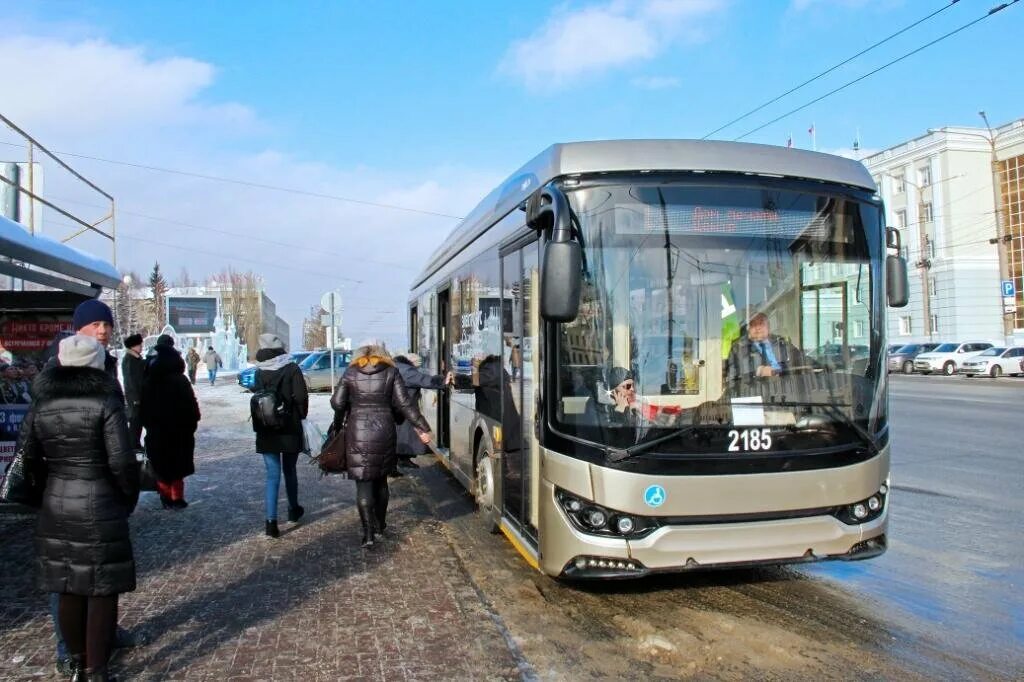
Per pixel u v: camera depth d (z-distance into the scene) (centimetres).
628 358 461
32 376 762
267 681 406
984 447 1272
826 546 472
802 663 436
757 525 461
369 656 438
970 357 3941
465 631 475
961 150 4844
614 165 483
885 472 496
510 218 604
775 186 498
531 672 422
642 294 470
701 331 472
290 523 756
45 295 783
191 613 505
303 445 721
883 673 423
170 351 804
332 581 573
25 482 380
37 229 864
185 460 811
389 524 759
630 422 454
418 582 570
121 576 381
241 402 2361
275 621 491
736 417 464
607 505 448
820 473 470
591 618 506
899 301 518
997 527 741
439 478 1044
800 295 492
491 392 667
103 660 384
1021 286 4772
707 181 489
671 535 450
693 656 446
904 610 520
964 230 4850
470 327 768
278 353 706
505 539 700
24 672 412
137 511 809
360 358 677
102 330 443
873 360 502
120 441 374
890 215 5309
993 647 459
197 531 723
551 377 481
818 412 477
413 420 674
